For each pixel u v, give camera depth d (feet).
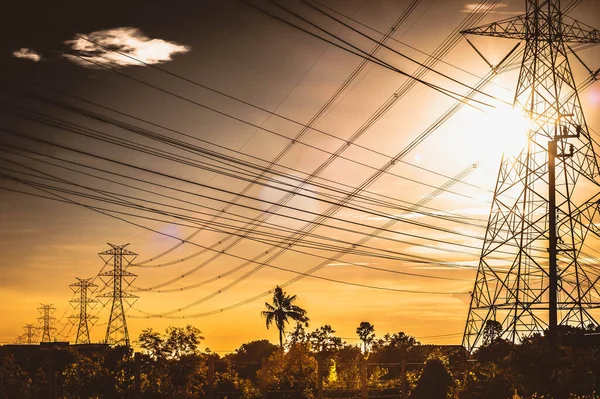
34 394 265.54
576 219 203.10
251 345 473.67
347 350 439.22
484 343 215.31
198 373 249.55
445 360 267.39
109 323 387.14
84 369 241.35
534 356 178.09
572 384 171.01
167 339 248.52
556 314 172.24
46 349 331.36
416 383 269.44
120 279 388.98
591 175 208.95
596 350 183.52
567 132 207.92
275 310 449.89
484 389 193.67
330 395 309.42
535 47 215.72
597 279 199.21
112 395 235.61
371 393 319.47
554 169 175.63
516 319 202.90
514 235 209.97
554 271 172.45
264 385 254.06
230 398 272.72
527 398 179.52
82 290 449.48
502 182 216.95
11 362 262.26
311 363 301.43
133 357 244.22
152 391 240.32
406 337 514.68
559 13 218.18
